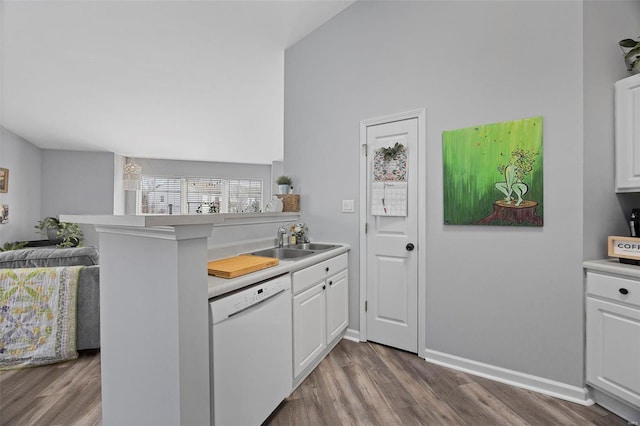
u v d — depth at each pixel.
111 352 1.33
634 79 1.71
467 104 2.05
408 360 2.22
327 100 2.76
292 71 3.01
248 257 1.89
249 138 5.48
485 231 2.00
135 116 4.34
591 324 1.66
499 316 1.95
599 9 1.75
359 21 2.58
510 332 1.91
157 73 3.32
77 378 2.01
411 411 1.65
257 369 1.44
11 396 1.82
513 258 1.90
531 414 1.62
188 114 4.38
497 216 1.93
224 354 1.23
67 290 2.25
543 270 1.80
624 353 1.51
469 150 2.03
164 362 1.06
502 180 1.92
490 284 1.98
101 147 5.51
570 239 1.72
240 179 7.41
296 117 2.97
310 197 2.86
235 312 1.29
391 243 2.41
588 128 1.70
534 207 1.82
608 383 1.58
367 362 2.19
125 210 6.40
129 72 3.28
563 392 1.74
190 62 3.14
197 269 1.08
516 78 1.87
